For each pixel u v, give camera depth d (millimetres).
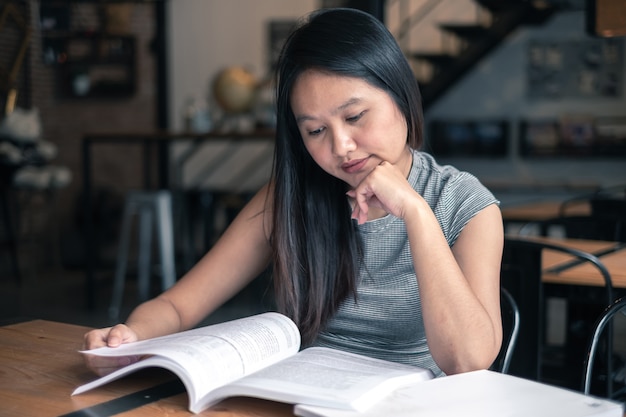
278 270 1380
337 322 1431
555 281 2176
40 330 1371
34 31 7559
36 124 6789
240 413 928
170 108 8469
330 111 1187
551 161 7973
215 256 1459
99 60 7859
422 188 1381
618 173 7816
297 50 1196
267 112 5996
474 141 8047
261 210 1467
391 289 1382
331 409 864
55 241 7621
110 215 7668
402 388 938
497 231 1303
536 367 1998
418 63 7438
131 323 1283
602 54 7801
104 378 1009
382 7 3578
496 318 1191
